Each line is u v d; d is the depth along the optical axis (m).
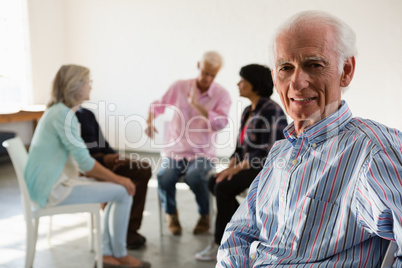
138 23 7.00
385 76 5.75
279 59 0.95
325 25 0.90
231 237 1.11
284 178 1.00
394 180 0.80
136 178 3.12
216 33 6.48
